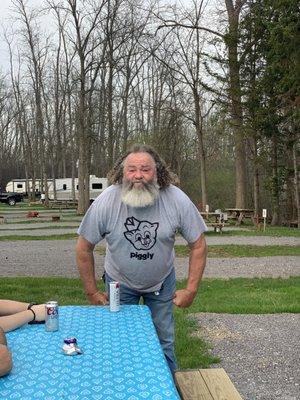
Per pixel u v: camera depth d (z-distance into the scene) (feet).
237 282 32.76
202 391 11.10
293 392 14.53
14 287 30.07
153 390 7.19
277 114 83.71
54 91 169.89
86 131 119.65
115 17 111.34
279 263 42.37
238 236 67.36
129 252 12.50
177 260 44.75
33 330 10.39
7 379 7.62
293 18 67.51
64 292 28.71
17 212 136.67
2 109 219.82
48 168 224.74
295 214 95.45
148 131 140.97
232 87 88.17
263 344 19.16
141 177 11.82
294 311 24.38
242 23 86.99
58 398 6.93
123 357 8.57
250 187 121.29
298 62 68.90
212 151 143.02
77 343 9.36
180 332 20.36
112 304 11.92
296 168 86.74
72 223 92.02
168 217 12.32
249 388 14.84
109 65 114.83
